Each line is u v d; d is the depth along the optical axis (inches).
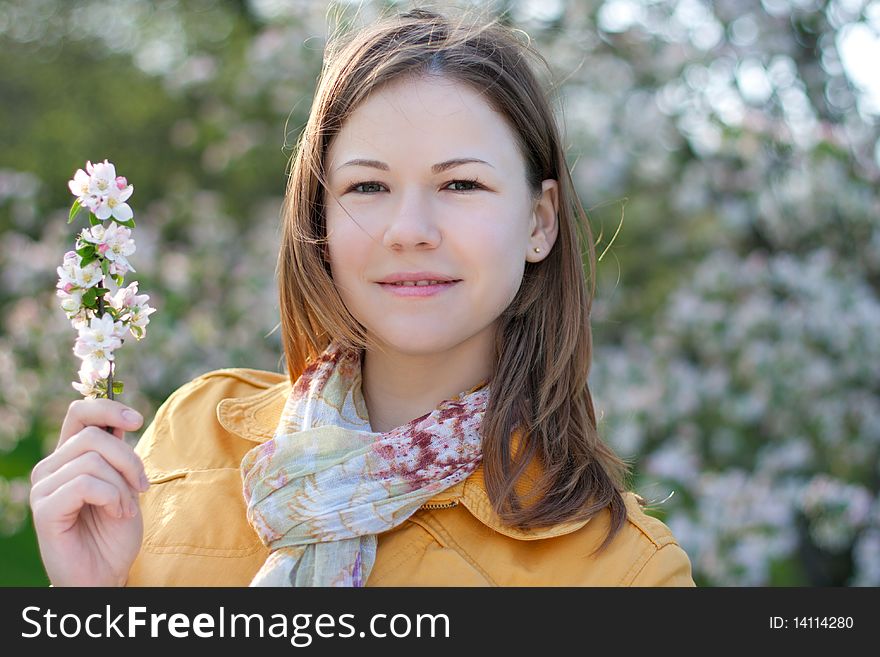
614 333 217.5
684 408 199.3
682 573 67.9
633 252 219.6
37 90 273.9
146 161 257.4
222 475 73.4
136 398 195.9
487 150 66.1
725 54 217.6
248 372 86.4
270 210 233.0
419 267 65.1
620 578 65.6
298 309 75.2
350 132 66.5
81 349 62.0
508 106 68.2
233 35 265.4
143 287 204.8
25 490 205.9
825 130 212.1
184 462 75.8
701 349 206.7
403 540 67.7
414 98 65.3
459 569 66.1
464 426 68.6
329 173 68.5
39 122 267.9
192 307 209.3
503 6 214.4
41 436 231.0
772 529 184.1
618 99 219.5
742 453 199.3
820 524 193.2
